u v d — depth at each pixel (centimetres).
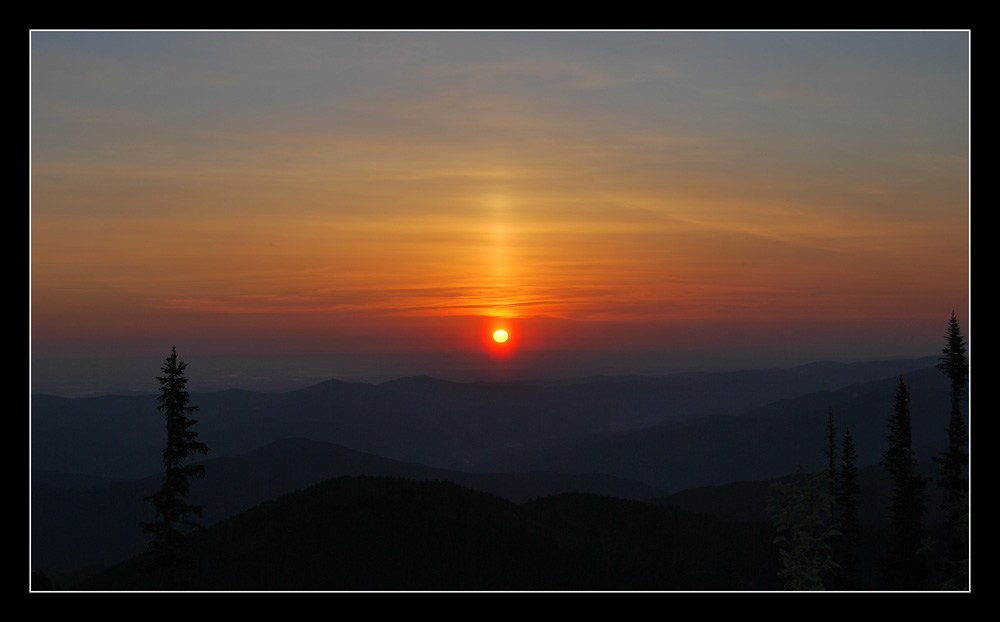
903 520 4216
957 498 2906
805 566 2094
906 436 4294
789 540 2148
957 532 2848
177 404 3416
